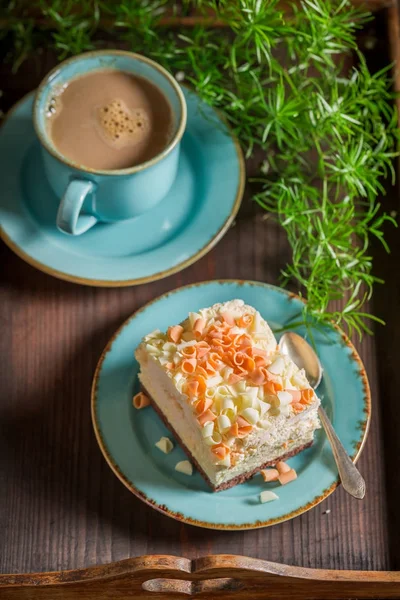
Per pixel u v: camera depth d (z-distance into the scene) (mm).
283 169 666
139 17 684
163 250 623
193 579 535
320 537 560
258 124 677
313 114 632
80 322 622
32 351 613
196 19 696
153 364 561
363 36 698
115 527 562
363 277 605
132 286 631
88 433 590
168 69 686
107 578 521
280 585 542
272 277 635
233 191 638
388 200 654
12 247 622
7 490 574
